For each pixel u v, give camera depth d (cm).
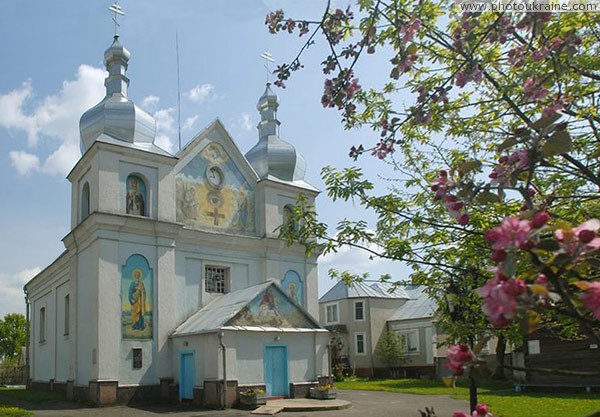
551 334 509
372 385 3612
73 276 2627
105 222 2430
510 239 260
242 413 2052
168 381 2469
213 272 2838
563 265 261
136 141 2694
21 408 2216
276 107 3472
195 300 2703
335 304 5162
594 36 597
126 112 2703
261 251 2981
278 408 2095
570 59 556
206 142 2911
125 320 2420
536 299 255
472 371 307
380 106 732
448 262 691
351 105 651
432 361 4612
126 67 2909
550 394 2711
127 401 2344
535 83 549
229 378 2236
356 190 724
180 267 2686
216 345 2270
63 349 2862
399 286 793
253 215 3028
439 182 411
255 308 2417
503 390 2981
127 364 2389
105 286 2391
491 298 259
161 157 2655
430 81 678
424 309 4812
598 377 296
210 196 2872
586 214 552
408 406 2270
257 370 2341
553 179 604
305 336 2548
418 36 591
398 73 562
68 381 2544
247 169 3050
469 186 401
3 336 7744
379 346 4912
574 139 580
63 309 2917
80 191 2728
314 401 2297
